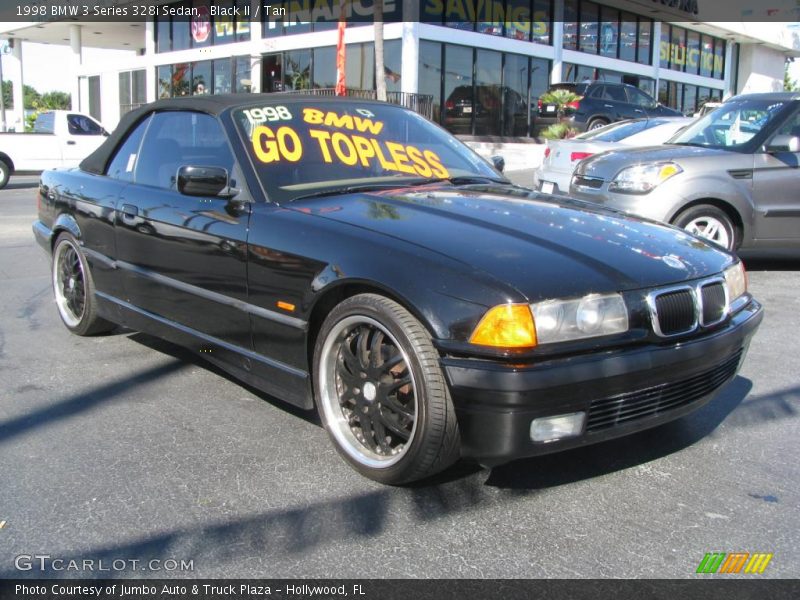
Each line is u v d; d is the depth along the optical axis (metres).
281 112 3.97
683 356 2.83
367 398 2.99
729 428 3.59
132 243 4.21
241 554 2.52
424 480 3.04
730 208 6.80
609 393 2.67
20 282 6.99
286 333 3.25
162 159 4.26
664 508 2.83
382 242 2.95
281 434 3.49
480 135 21.89
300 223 3.23
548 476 3.09
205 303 3.71
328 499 2.88
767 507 2.84
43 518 2.75
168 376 4.32
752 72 35.28
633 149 7.46
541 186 9.88
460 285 2.66
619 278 2.78
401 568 2.44
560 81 24.14
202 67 26.06
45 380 4.25
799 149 6.61
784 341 5.05
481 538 2.62
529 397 2.54
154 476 3.07
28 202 13.91
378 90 17.64
